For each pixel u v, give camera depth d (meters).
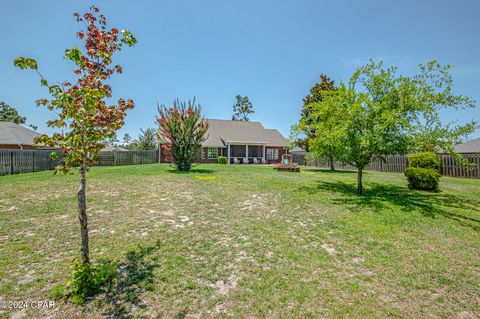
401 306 2.65
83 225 2.93
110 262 3.45
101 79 3.01
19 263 3.36
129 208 6.12
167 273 3.21
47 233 4.41
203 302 2.66
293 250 3.98
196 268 3.36
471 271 3.40
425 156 11.07
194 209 6.18
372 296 2.82
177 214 5.74
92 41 2.96
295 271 3.33
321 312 2.53
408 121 7.91
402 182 11.72
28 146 20.91
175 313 2.48
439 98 7.40
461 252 3.99
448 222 5.49
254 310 2.55
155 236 4.41
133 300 2.66
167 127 14.64
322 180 11.84
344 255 3.83
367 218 5.71
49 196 7.10
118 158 24.39
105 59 3.01
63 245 3.95
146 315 2.44
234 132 31.83
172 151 14.72
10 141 20.00
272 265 3.49
